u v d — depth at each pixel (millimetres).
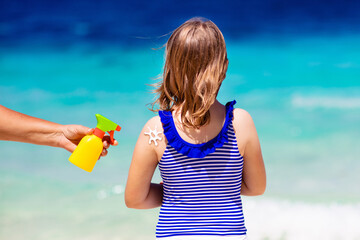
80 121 10133
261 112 10562
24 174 7094
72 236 5145
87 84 13195
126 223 5473
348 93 11969
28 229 5297
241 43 18594
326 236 5102
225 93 12180
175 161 2451
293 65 14797
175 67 2410
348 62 14844
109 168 7281
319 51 16469
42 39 19250
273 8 23266
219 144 2432
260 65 14992
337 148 8094
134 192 2639
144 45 18422
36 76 14133
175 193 2488
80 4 23219
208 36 2387
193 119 2393
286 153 7898
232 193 2500
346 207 5750
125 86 12969
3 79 13867
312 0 23688
